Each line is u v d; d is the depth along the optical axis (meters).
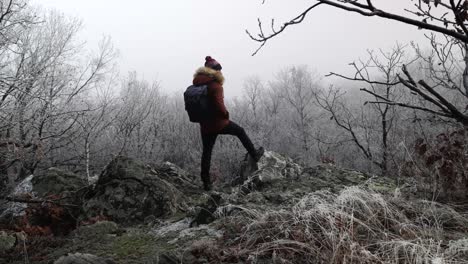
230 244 2.96
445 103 1.90
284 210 3.20
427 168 3.70
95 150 10.91
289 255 2.62
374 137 11.04
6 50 7.56
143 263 2.90
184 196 5.13
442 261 2.28
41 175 6.21
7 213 5.46
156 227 3.98
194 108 4.70
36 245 3.91
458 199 3.45
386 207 3.04
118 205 4.60
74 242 3.76
